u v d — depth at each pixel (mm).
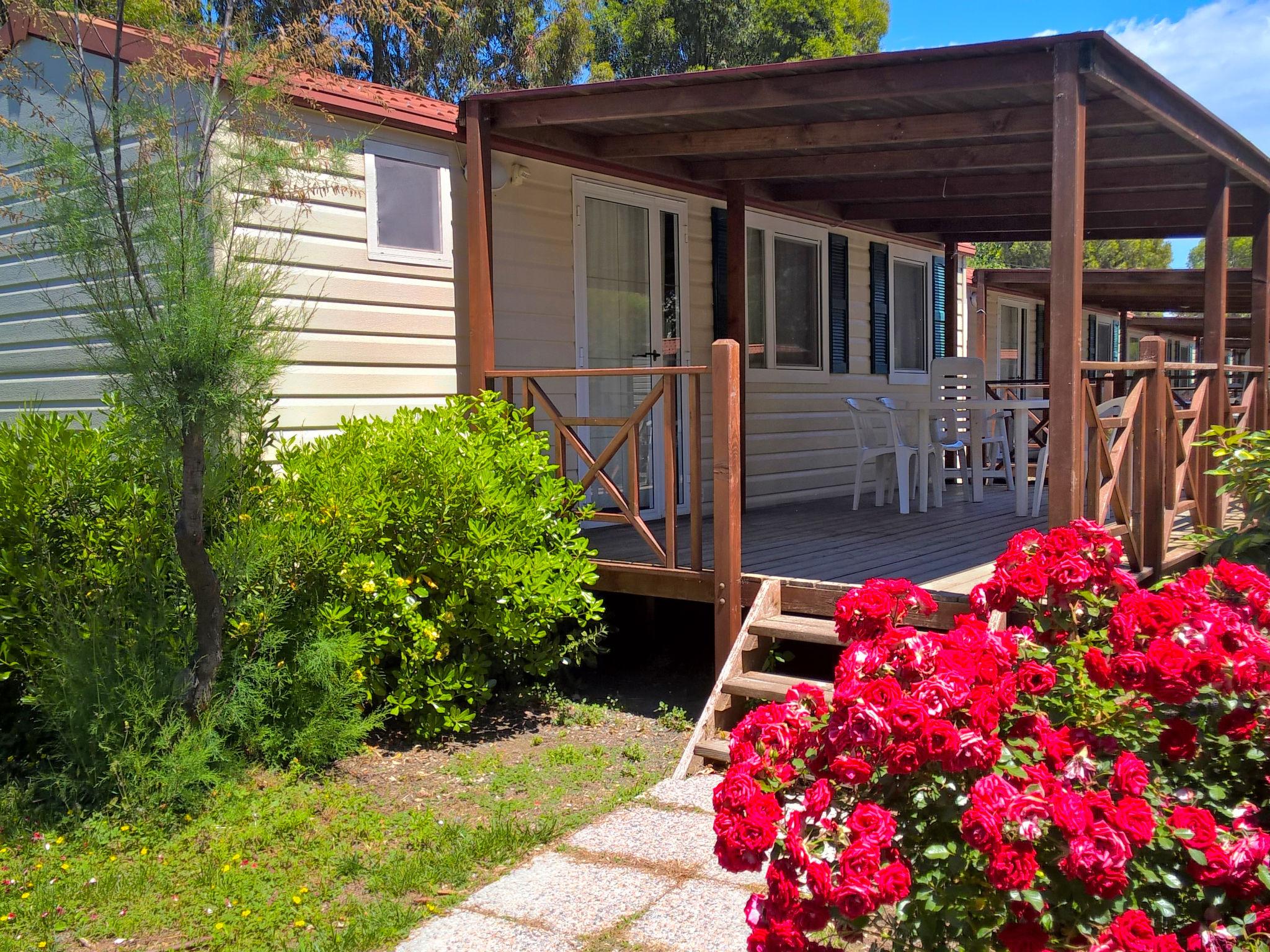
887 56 4945
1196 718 2529
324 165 5453
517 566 5289
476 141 6215
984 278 13797
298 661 4723
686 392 8367
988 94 5414
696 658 6676
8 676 4734
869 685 2350
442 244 6430
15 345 6613
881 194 8164
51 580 4711
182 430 4207
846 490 10102
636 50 23266
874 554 6289
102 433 5121
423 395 6332
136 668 4355
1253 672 2336
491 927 3252
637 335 7918
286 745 4707
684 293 8297
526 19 17875
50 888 3609
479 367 6297
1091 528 2955
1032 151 6703
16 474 4812
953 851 2191
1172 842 2193
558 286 7234
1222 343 6969
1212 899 2180
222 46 4676
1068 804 2072
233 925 3348
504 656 5605
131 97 4531
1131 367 5355
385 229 6094
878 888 2104
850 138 6137
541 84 17984
